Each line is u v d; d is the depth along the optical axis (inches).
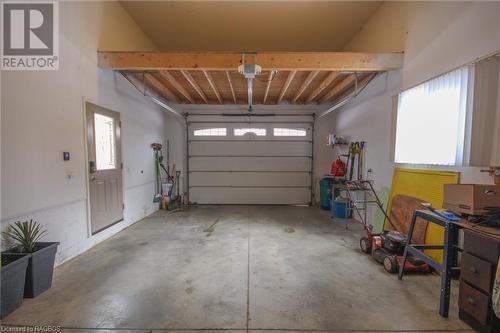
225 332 69.7
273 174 270.2
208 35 200.1
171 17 176.1
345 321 74.5
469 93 93.5
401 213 132.6
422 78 120.7
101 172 144.2
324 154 268.2
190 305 82.3
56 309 79.4
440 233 105.5
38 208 98.9
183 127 267.9
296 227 178.4
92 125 134.6
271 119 267.1
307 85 188.2
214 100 259.9
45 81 102.7
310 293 90.0
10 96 87.7
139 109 197.9
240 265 113.5
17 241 89.2
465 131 95.3
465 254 72.2
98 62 138.9
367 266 112.9
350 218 205.0
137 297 86.8
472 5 93.3
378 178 164.2
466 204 75.4
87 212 131.0
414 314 77.7
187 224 186.4
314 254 127.1
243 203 271.0
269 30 192.1
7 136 86.3
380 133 161.5
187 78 169.0
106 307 80.8
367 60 136.6
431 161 114.9
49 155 104.6
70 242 118.5
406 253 98.3
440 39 109.1
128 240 148.4
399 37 139.7
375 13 167.0
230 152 269.0
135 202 192.4
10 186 87.0
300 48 223.1
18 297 79.0
